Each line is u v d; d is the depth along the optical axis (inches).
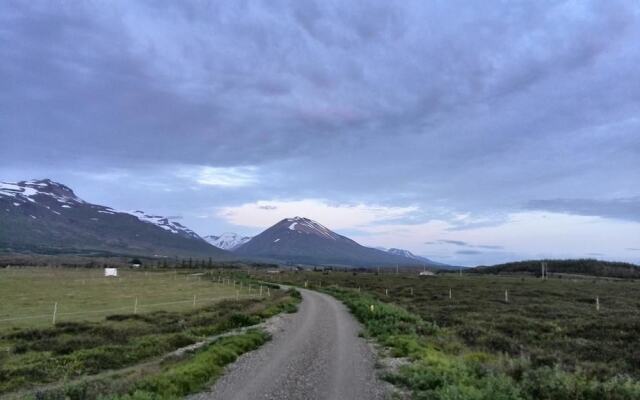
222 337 1013.2
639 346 957.2
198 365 659.4
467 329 1172.5
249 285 3467.0
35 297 2086.6
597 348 954.1
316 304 2084.2
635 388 498.3
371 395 547.8
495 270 6742.1
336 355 832.9
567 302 1962.4
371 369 704.4
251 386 592.7
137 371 701.3
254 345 933.8
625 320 1272.1
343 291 2888.8
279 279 4658.0
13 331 1158.3
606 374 693.3
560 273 5733.3
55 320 1397.6
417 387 562.9
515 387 506.9
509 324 1283.2
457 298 2209.6
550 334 1135.6
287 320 1457.9
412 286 3179.1
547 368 593.0
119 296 2284.7
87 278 3565.5
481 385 524.7
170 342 990.4
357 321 1438.2
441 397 480.7
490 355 799.7
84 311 1657.2
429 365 667.4
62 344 975.6
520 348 935.0
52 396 547.8
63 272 4468.5
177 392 547.2
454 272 6678.2
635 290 2581.2
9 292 2267.5
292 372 681.6
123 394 509.7
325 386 594.2
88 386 576.7
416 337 986.7
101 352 866.1
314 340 1032.2
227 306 1863.9
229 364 744.3
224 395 548.7
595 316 1444.4
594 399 486.9
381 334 1071.6
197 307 1839.3
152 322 1389.0
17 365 783.1
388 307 1625.2
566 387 501.4
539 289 2623.0
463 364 647.8
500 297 2207.2
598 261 6446.9
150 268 6136.8
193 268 6432.1
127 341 1045.8
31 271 4495.6
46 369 748.6
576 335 1128.8
